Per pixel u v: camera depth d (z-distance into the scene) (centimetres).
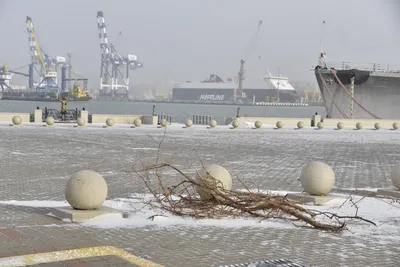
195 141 3102
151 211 1014
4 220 900
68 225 872
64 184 1376
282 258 694
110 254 690
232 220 948
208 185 1010
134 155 2181
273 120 5497
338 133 4456
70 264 639
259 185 1444
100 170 1683
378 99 7031
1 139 2897
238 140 3272
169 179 1504
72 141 2872
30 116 4859
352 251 747
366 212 1073
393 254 736
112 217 938
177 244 759
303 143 3144
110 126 4394
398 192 1269
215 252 718
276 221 952
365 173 1794
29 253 685
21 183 1382
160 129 4331
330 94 7056
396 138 3891
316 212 1044
